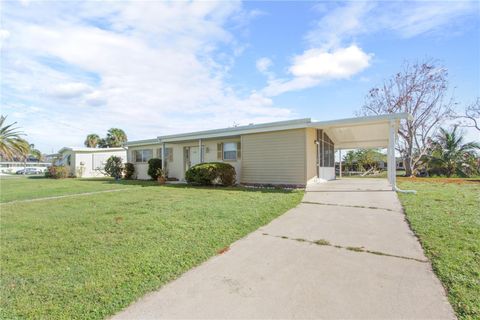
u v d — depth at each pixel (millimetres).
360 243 4035
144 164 17969
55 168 22000
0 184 15648
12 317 2258
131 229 4832
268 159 11250
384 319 2184
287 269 3189
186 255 3594
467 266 3025
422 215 5332
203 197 8336
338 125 9805
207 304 2449
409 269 3102
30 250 3885
